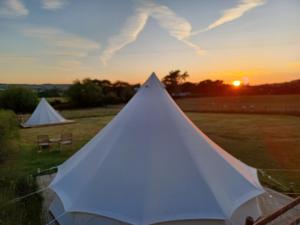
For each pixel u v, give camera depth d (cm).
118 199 326
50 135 1388
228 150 960
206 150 402
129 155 374
